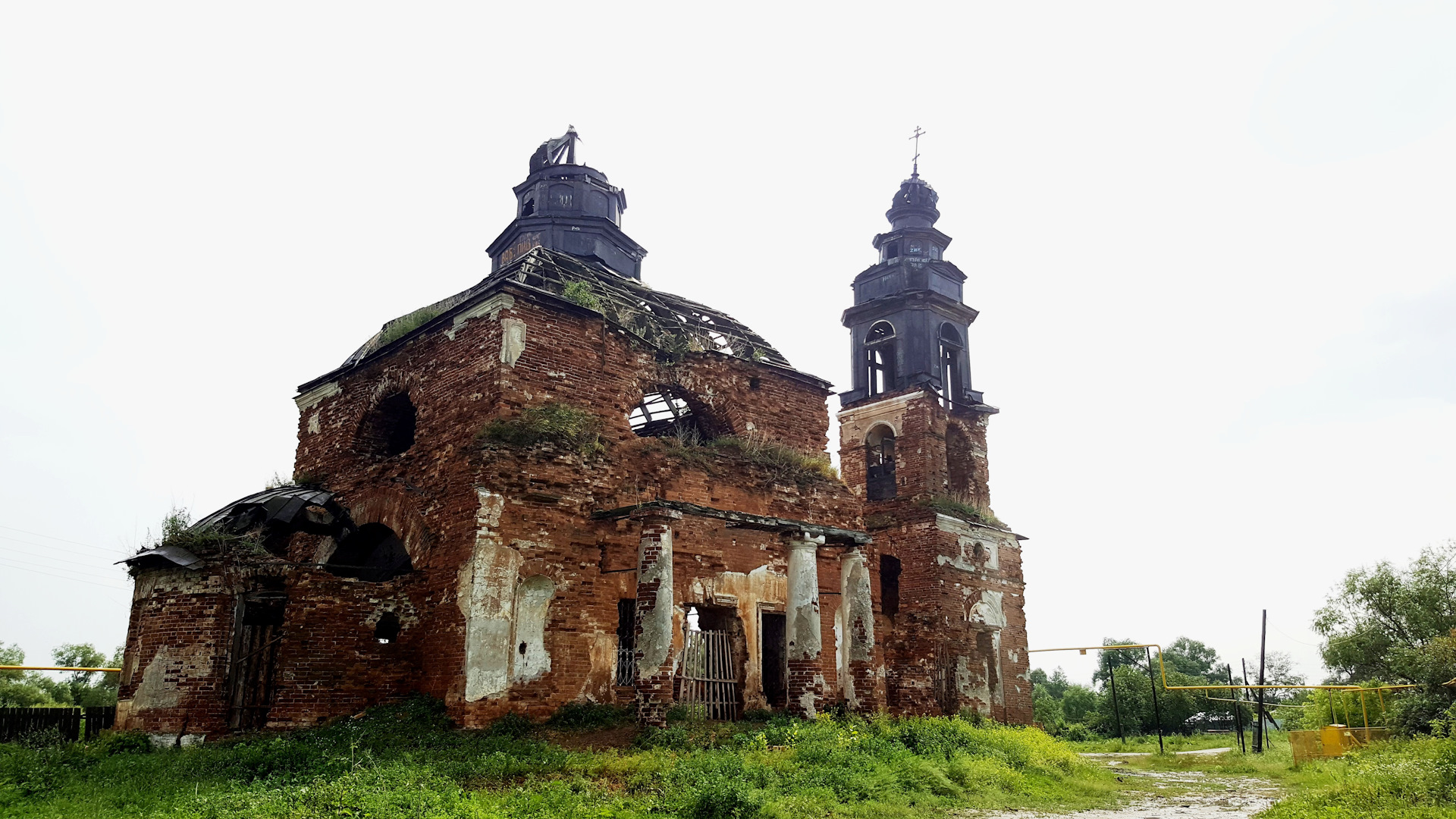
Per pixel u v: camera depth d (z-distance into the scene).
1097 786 13.95
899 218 30.09
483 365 15.16
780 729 13.62
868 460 28.48
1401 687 22.38
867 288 29.58
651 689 13.14
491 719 13.19
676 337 18.61
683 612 15.77
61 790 9.77
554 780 10.24
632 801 9.32
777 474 18.22
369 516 16.45
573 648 14.36
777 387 19.80
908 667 24.11
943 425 27.59
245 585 14.17
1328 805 10.90
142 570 14.79
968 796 11.69
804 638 15.48
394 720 13.23
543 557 14.31
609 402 16.39
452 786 9.37
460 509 14.13
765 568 17.41
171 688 13.71
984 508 28.19
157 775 10.37
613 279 19.83
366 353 19.12
